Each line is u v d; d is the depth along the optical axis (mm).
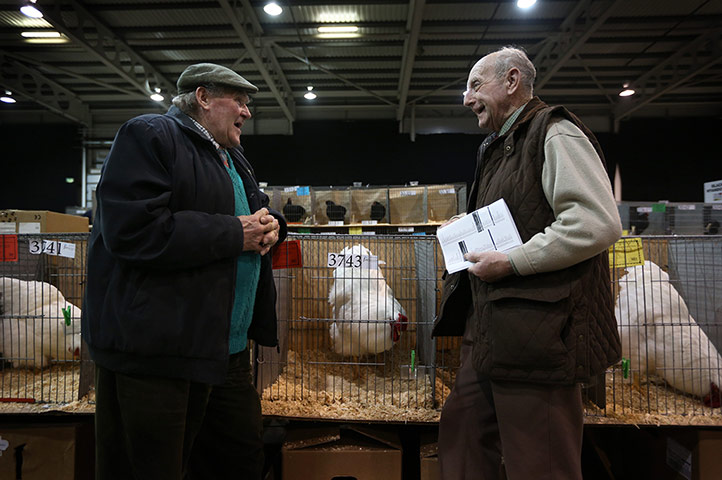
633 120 9352
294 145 9633
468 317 1538
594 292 1201
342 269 2160
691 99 8922
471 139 9445
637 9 5746
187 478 1602
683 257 2180
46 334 2049
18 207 9773
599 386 1750
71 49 6891
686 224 5426
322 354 2395
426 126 9664
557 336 1138
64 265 2361
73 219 3062
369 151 9586
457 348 2461
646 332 1876
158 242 1097
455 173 9477
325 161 9625
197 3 5668
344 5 5684
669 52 7012
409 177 9531
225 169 1395
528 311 1166
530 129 1249
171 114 1352
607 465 2148
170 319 1142
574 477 1181
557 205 1143
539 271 1129
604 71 7684
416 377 1952
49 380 2027
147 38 6543
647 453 2012
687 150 9234
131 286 1152
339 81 8406
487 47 6840
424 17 5957
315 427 1904
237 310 1405
